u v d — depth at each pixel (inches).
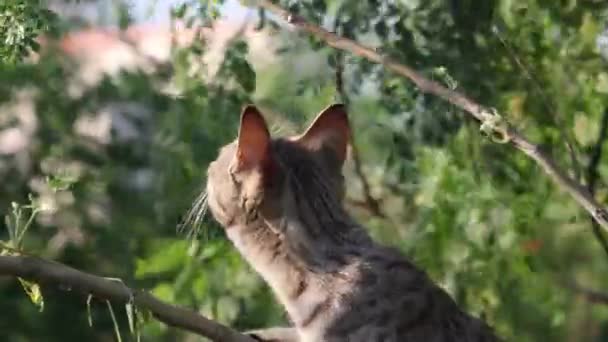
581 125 72.7
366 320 54.2
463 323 55.2
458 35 66.4
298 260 55.9
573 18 68.7
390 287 54.9
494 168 69.8
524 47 68.3
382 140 70.9
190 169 71.4
